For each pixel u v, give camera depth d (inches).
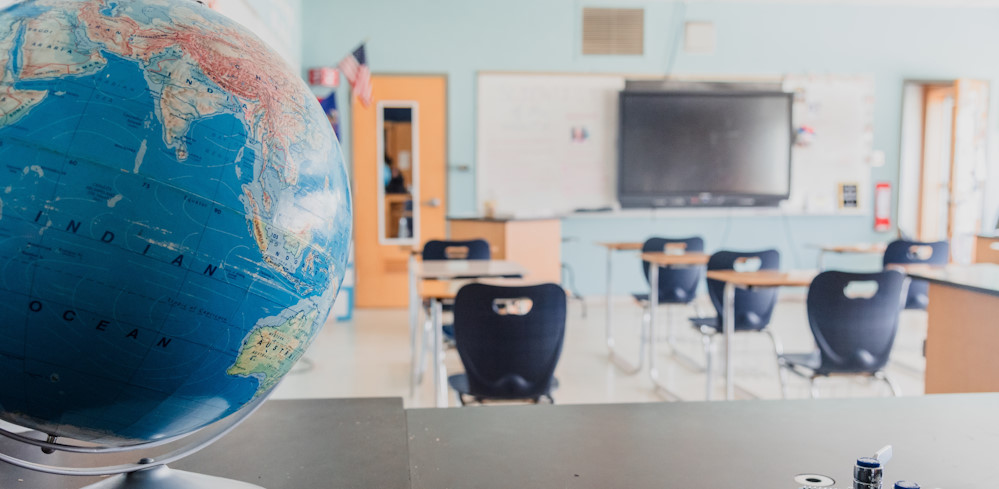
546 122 268.4
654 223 276.5
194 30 24.0
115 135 21.0
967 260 279.0
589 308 264.8
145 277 21.0
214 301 22.3
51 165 20.6
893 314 110.3
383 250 266.7
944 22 282.5
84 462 31.7
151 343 21.8
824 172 281.9
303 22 258.4
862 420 36.5
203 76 22.9
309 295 24.9
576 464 30.5
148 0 24.6
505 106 267.0
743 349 196.5
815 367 113.1
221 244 22.0
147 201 21.0
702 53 273.4
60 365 21.6
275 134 23.7
